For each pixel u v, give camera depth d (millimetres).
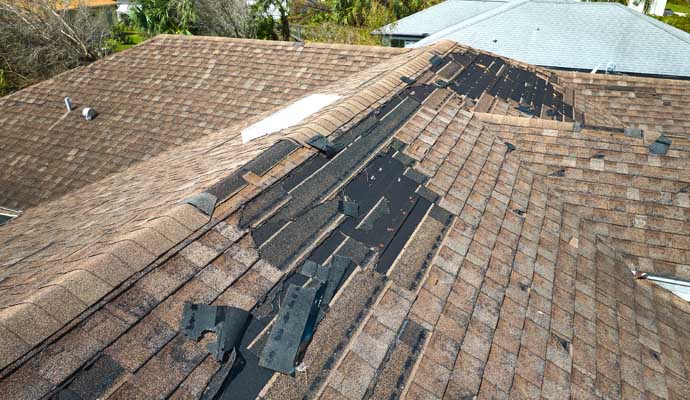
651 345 5676
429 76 9312
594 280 6199
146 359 3273
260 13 31547
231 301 3869
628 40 22969
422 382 3914
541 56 23297
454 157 7109
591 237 7059
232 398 3367
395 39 30609
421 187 6152
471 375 4145
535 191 7387
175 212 4348
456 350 4293
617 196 7625
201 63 12531
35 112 11953
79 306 3357
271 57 12211
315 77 11289
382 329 4191
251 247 4406
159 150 10242
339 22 35094
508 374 4324
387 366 3918
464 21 26609
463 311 4711
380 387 3760
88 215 6148
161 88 11953
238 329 3674
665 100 12828
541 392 4348
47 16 28844
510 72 11344
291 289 4129
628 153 8094
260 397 3410
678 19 38094
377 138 6672
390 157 6453
